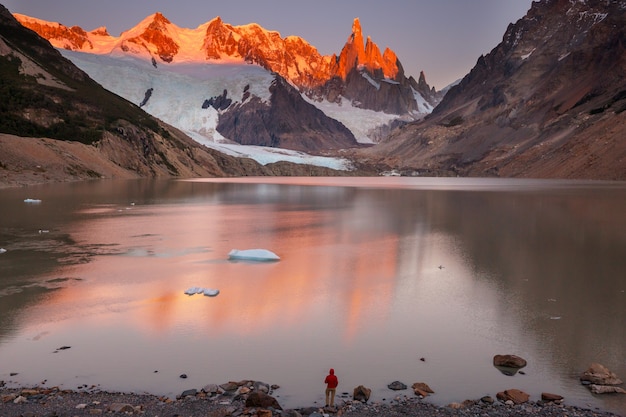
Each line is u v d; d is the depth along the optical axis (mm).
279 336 19469
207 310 22641
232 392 14445
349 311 22719
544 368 16656
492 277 29250
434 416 12984
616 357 17578
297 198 96375
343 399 14203
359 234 46500
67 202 74688
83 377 15539
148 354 17500
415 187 148500
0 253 35469
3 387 14758
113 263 32531
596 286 27031
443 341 19078
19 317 21391
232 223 54312
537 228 50031
